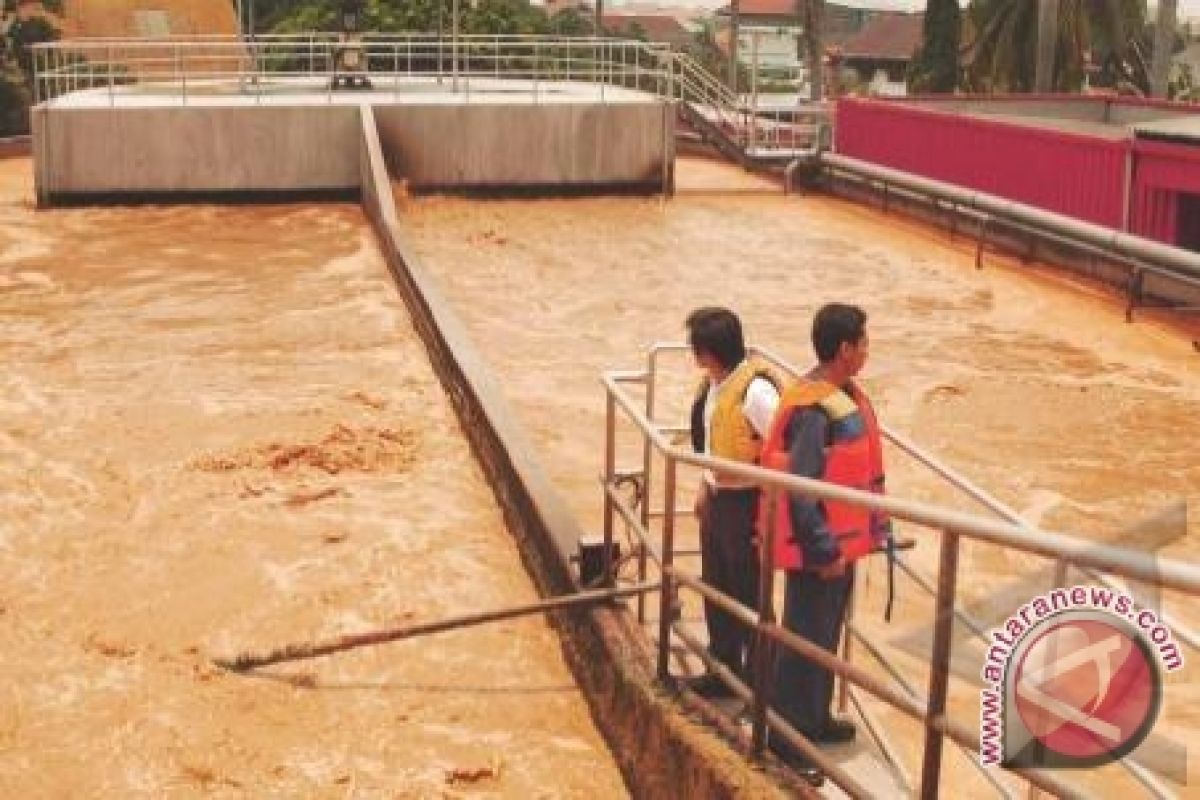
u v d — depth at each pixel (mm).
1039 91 36625
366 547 9977
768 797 5215
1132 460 12633
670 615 6598
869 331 17312
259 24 56344
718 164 32344
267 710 7691
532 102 26609
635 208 25859
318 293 18531
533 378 14969
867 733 5895
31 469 11602
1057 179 21094
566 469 11984
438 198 26266
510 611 7848
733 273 20734
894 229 24188
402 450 12164
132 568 9617
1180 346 16781
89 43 25984
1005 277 20422
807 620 5355
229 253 21328
